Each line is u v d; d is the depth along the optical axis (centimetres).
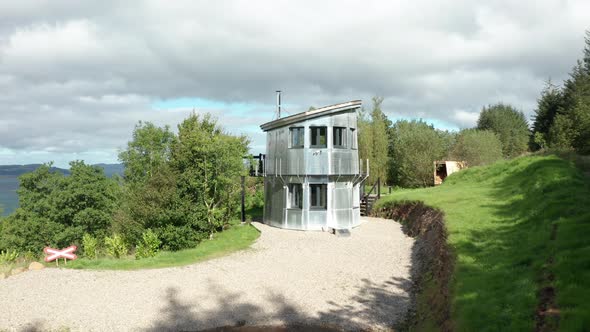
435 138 5459
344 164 2812
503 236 1555
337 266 1939
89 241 2633
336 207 2806
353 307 1464
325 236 2575
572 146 3052
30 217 4359
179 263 2038
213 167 2891
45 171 4538
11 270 1919
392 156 6425
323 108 2720
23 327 1342
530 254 1246
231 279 1780
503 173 2995
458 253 1502
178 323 1352
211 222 2775
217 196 3031
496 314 968
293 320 1367
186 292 1627
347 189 2867
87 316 1413
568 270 996
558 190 1764
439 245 1769
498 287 1122
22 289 1688
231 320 1373
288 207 2889
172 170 2808
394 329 1292
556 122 3659
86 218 4194
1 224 5078
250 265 1988
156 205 2534
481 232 1688
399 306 1459
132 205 2673
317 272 1858
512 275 1153
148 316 1406
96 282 1758
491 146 5241
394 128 6969
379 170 5688
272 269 1916
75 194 4200
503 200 2184
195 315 1412
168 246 2517
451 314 1100
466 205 2288
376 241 2395
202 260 2086
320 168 2745
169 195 2541
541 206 1658
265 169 3219
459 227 1830
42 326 1347
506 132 6938
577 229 1238
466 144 5203
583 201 1536
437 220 2173
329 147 2752
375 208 3456
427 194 3031
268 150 3167
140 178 5125
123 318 1394
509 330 879
